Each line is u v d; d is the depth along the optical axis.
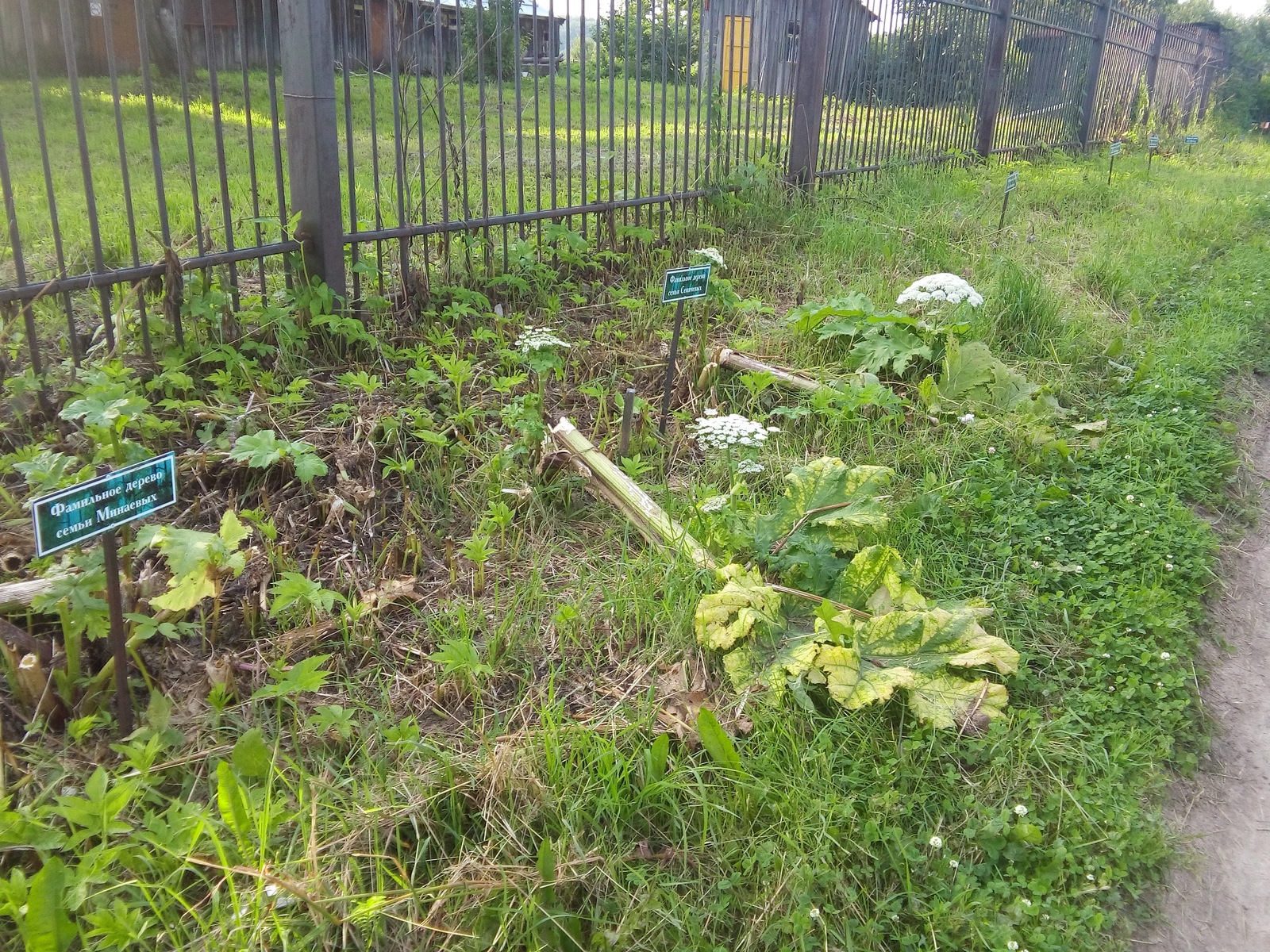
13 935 2.02
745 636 3.04
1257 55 25.25
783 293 6.36
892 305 5.91
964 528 3.89
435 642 3.06
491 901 2.23
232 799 2.13
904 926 2.36
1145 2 18.91
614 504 3.71
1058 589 3.63
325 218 4.56
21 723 2.58
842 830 2.53
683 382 4.80
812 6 7.80
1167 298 6.96
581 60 5.76
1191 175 13.34
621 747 2.66
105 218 5.76
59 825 2.29
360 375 4.02
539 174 5.70
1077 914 2.39
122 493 2.36
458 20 4.99
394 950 2.13
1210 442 4.78
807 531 3.47
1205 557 3.90
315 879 2.11
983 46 11.34
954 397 4.88
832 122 8.68
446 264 5.26
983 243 7.41
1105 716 3.03
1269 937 2.45
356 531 3.42
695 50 8.44
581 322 5.45
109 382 3.58
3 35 10.42
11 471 3.46
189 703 2.69
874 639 3.06
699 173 7.23
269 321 4.30
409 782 2.46
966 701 2.89
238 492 3.59
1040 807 2.68
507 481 3.77
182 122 9.22
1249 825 2.79
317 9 4.30
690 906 2.30
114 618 2.44
